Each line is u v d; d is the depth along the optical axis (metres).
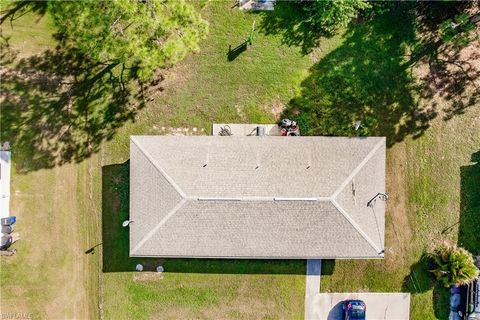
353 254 18.73
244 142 18.88
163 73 20.58
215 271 20.58
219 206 18.19
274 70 20.59
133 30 17.22
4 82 20.48
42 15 20.48
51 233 20.53
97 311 20.56
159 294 20.59
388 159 20.55
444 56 20.58
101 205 20.50
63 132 20.52
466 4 20.53
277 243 18.64
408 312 20.58
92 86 20.55
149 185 18.61
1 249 20.44
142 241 18.59
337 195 18.06
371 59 20.58
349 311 20.11
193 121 20.62
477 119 20.39
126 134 20.55
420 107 20.58
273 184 18.19
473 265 19.36
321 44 20.58
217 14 20.64
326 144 18.83
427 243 20.58
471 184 20.42
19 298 20.56
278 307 20.61
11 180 20.47
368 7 19.47
